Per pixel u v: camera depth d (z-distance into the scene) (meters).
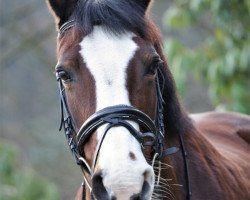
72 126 5.69
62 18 5.85
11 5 21.00
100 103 5.30
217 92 10.75
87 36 5.49
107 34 5.46
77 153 5.64
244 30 10.94
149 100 5.53
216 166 6.41
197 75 10.77
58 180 19.12
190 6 10.98
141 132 5.34
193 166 6.23
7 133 20.31
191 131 6.34
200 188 6.19
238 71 10.67
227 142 7.54
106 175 5.01
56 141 20.27
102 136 5.21
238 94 10.53
